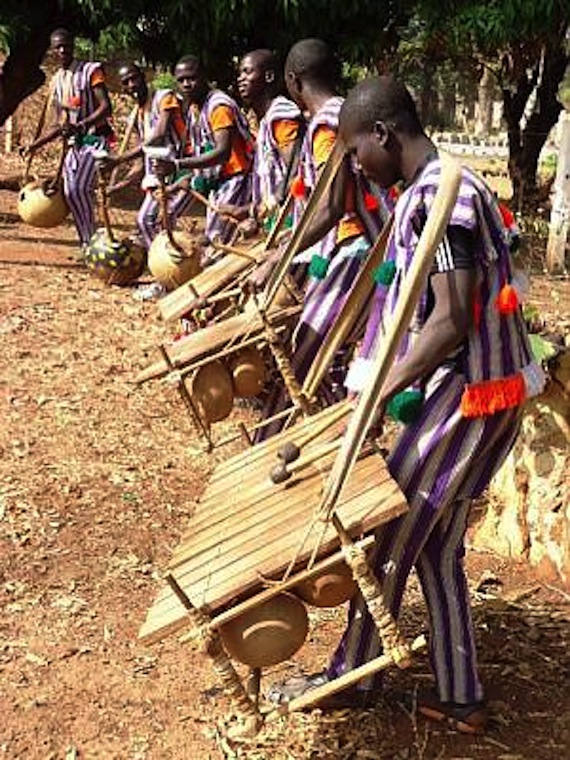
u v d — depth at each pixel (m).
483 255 2.89
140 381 4.34
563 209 10.28
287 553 2.75
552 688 3.61
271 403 4.65
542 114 13.55
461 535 3.23
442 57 13.46
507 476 4.45
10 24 10.48
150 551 4.48
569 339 4.65
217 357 4.25
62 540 4.49
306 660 3.73
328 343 3.65
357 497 2.86
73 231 11.23
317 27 9.91
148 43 10.76
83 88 8.91
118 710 3.46
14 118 15.66
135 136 14.44
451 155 2.89
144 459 5.36
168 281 7.16
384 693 3.52
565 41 13.03
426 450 3.02
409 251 2.94
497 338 2.98
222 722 3.41
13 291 8.22
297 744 3.30
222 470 3.35
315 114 4.43
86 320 7.61
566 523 4.26
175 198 8.23
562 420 4.25
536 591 4.25
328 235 4.37
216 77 10.46
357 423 2.65
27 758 3.24
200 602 2.67
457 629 3.28
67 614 3.98
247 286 4.66
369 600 2.72
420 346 2.84
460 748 3.29
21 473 5.06
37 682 3.58
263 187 5.55
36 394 6.09
